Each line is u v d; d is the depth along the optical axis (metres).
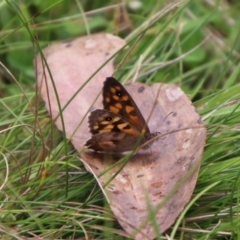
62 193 1.92
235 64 2.05
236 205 1.91
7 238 1.89
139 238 1.87
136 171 1.90
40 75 1.95
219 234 1.91
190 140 1.91
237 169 1.92
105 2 2.09
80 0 2.09
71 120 1.93
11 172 1.94
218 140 1.93
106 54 1.96
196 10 2.09
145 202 1.89
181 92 1.92
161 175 1.90
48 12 2.08
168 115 1.92
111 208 1.88
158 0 2.06
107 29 2.07
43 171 1.91
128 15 2.07
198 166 1.89
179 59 2.00
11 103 2.03
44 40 2.07
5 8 2.07
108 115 1.90
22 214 1.91
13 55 2.06
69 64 1.95
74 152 1.93
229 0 2.11
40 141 1.94
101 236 1.91
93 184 1.92
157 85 1.93
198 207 1.91
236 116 1.94
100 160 1.91
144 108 1.93
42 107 1.97
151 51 2.04
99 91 1.94
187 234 1.90
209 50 2.08
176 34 2.04
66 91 1.94
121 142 1.91
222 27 2.09
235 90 1.95
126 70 2.00
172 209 1.88
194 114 1.91
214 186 1.92
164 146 1.91
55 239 1.90
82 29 2.08
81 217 1.91
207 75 2.05
